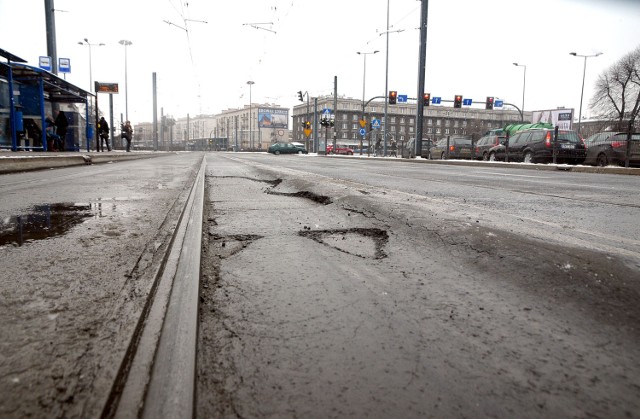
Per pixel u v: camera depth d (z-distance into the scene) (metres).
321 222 2.90
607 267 1.63
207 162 15.36
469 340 1.14
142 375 0.87
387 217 2.92
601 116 46.34
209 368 0.97
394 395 0.88
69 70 24.98
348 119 98.69
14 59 13.68
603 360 1.05
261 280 1.62
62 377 0.86
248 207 3.64
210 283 1.59
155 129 44.88
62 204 3.62
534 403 0.87
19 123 14.60
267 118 98.31
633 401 0.89
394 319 1.27
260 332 1.17
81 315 1.17
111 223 2.66
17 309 1.21
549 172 11.81
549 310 1.35
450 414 0.83
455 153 22.22
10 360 0.92
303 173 7.43
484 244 2.06
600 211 3.79
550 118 48.09
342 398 0.87
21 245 2.03
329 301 1.41
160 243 2.08
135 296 1.32
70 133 20.12
